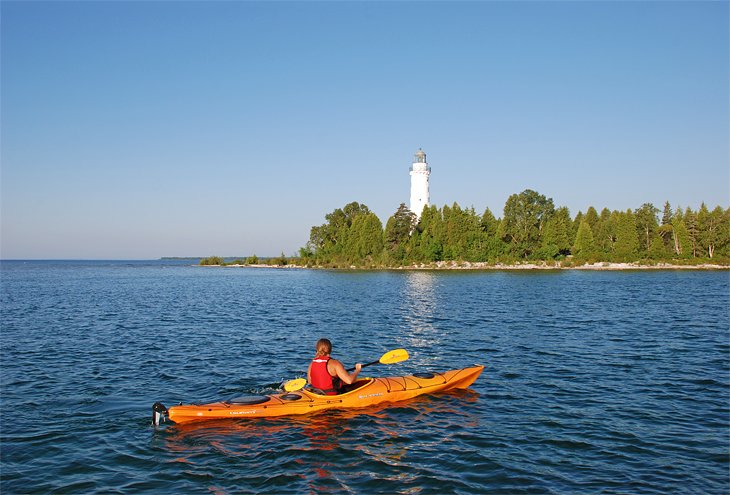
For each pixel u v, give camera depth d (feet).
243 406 32.19
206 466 25.36
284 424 30.99
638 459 25.89
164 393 38.32
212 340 61.72
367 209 370.73
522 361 48.85
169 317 85.92
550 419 32.01
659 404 35.04
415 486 23.18
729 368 45.52
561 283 174.91
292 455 26.61
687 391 38.19
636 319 79.36
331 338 63.05
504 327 71.51
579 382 40.86
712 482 23.30
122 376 43.47
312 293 140.97
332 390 34.42
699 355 51.31
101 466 25.36
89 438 28.99
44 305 108.06
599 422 31.45
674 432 29.63
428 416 32.58
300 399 33.53
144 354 53.01
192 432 29.78
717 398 36.40
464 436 29.17
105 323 78.02
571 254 316.60
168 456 26.55
